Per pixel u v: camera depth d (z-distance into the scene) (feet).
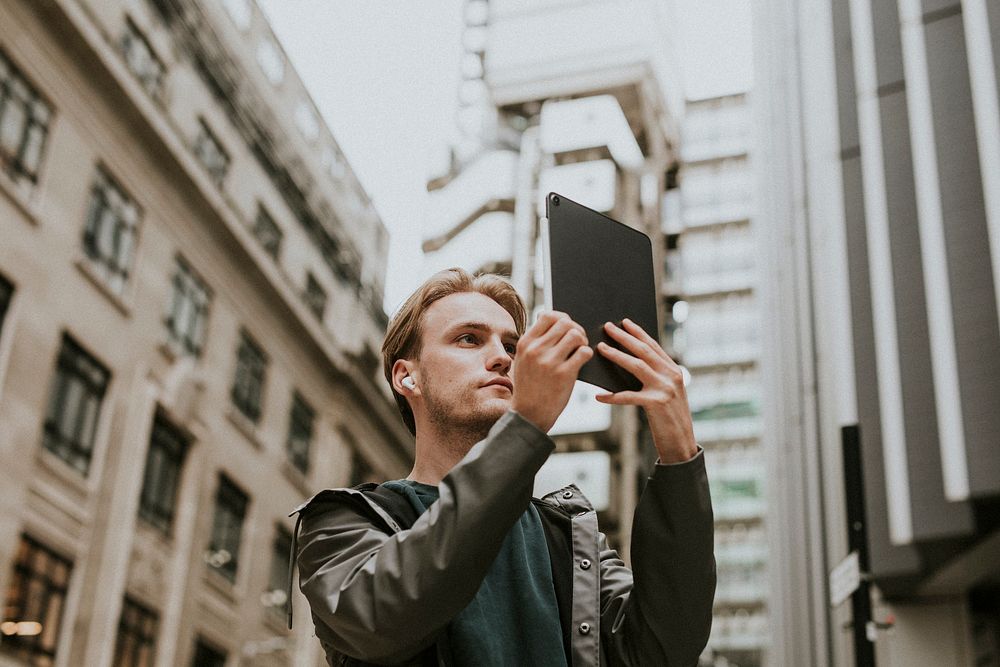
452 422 5.49
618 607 5.48
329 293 100.58
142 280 72.08
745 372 142.92
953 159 30.09
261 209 90.38
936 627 35.22
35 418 58.65
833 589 16.74
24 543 56.39
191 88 80.64
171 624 68.74
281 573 86.28
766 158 63.05
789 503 49.14
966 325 28.84
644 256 5.32
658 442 5.00
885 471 30.17
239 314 85.25
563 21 113.29
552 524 5.65
